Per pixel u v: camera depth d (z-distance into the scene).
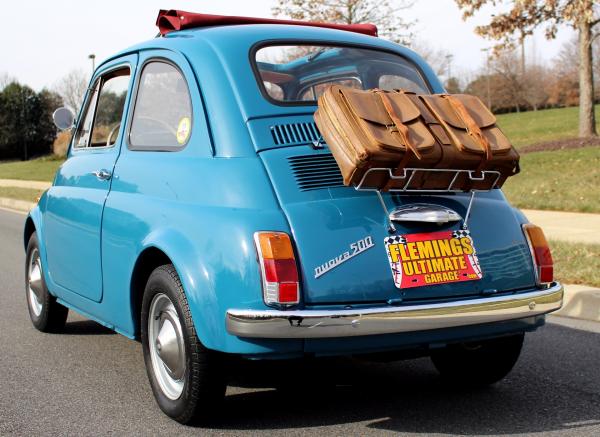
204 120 4.22
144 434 4.02
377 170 3.72
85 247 5.04
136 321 4.50
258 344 3.61
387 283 3.74
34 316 6.44
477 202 4.17
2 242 12.98
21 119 72.19
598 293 6.87
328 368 5.32
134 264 4.32
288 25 4.93
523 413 4.36
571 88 72.81
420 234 3.89
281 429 4.08
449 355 4.82
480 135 3.90
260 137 4.04
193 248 3.84
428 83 5.08
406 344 3.79
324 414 4.33
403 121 3.80
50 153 73.50
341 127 3.76
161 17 5.02
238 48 4.41
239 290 3.62
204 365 3.84
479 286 3.98
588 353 5.69
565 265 8.16
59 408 4.47
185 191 4.11
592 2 20.53
